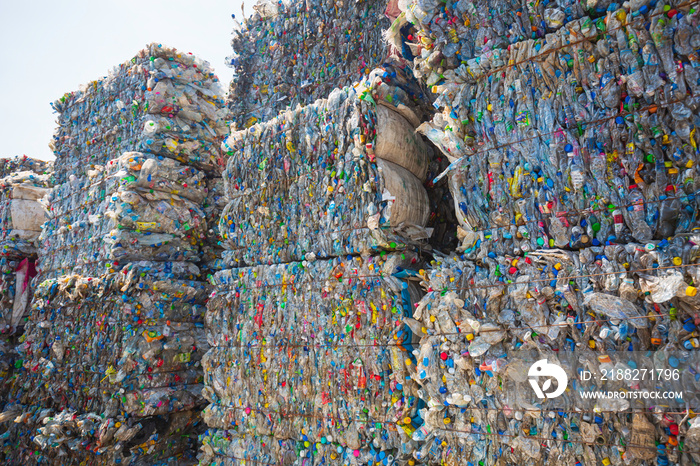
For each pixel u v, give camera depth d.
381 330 4.11
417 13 3.79
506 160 3.46
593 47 3.11
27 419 6.84
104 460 5.70
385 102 4.36
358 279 4.29
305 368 4.61
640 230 2.94
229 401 5.29
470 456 3.42
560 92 3.25
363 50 5.12
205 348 6.40
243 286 5.32
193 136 6.77
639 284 2.85
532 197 3.35
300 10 5.72
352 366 4.25
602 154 3.09
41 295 7.38
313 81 5.56
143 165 6.17
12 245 8.43
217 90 7.06
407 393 3.94
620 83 3.00
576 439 3.02
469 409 3.47
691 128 2.77
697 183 2.75
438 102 3.81
